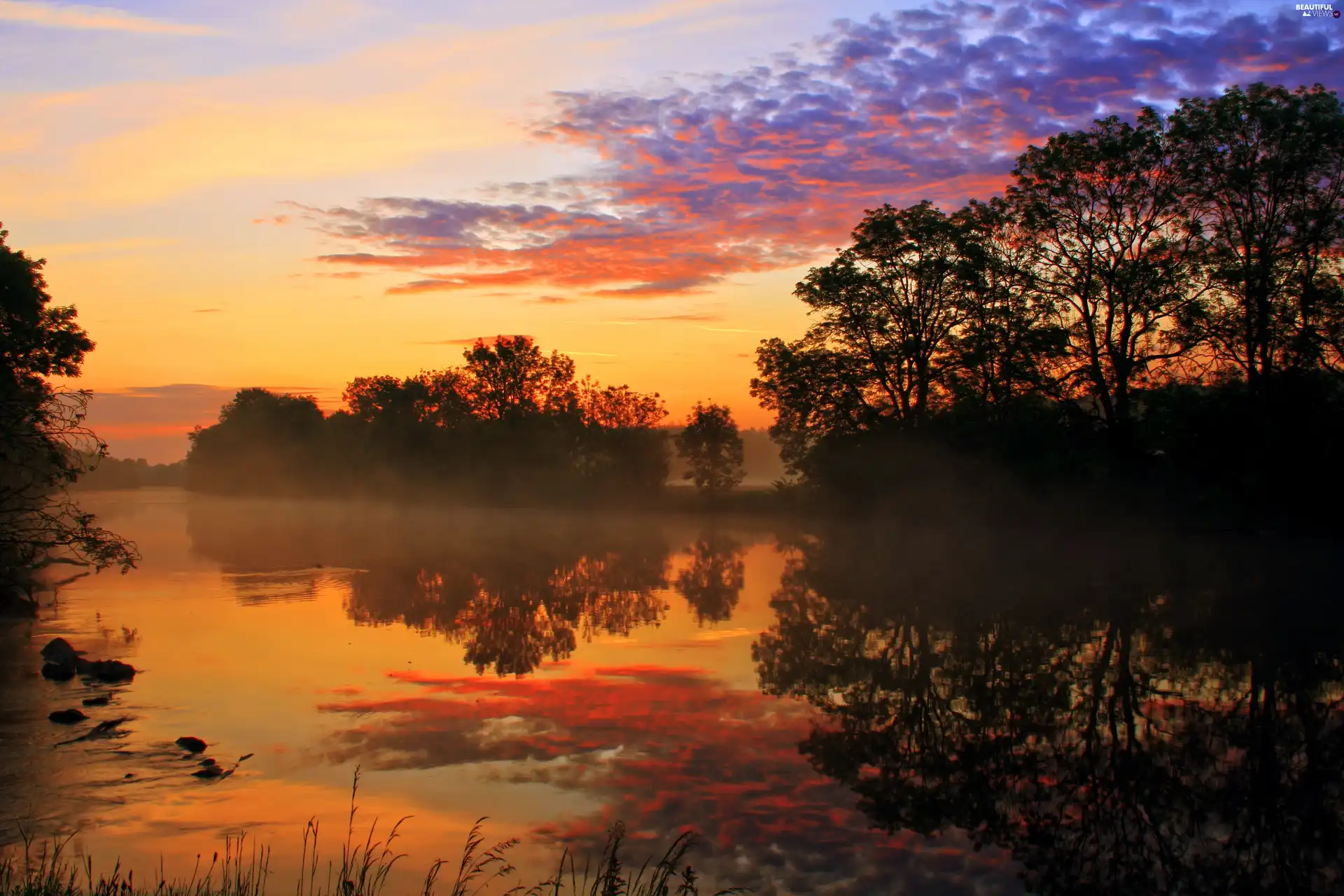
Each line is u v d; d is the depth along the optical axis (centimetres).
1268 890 726
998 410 4178
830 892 705
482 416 8431
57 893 630
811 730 1148
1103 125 3681
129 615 2034
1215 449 3534
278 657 1588
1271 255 3434
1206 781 973
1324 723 1190
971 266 4153
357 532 4909
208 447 10806
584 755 1038
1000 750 1066
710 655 1617
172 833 807
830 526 4950
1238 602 2277
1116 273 3744
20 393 2239
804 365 4541
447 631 1853
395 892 692
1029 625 1941
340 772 972
